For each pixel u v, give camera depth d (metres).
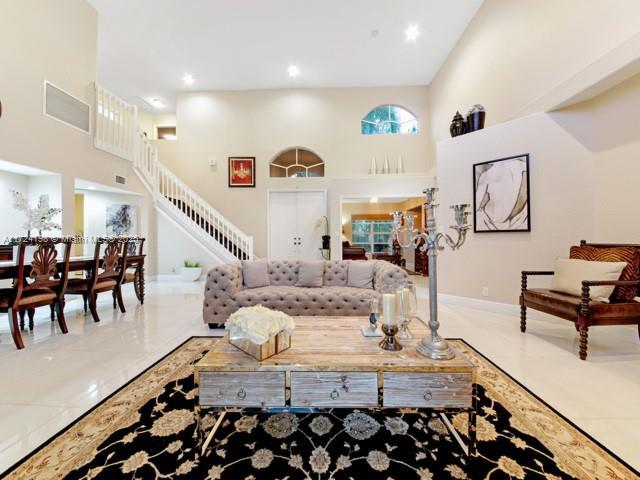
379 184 6.22
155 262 6.25
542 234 3.34
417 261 8.60
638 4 2.39
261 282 3.48
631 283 2.25
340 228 6.26
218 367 1.34
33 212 3.25
